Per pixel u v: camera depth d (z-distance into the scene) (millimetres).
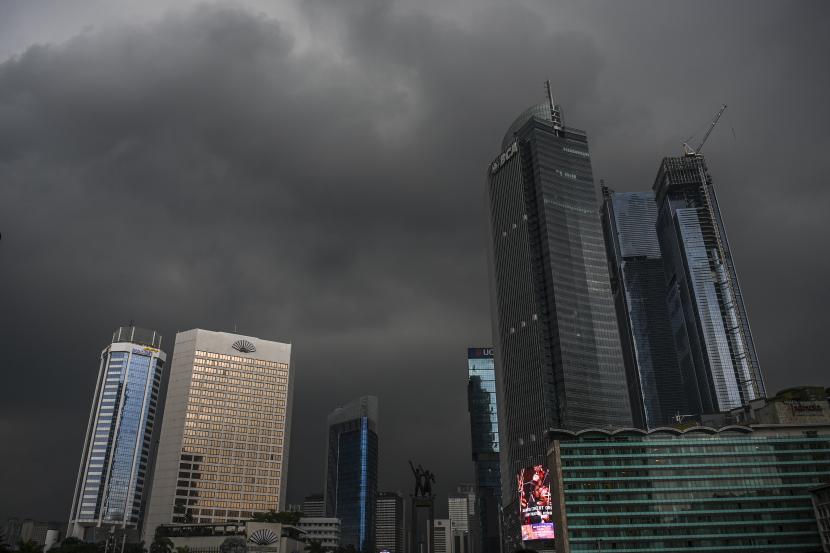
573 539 197125
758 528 196500
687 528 197250
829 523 189750
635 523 198500
